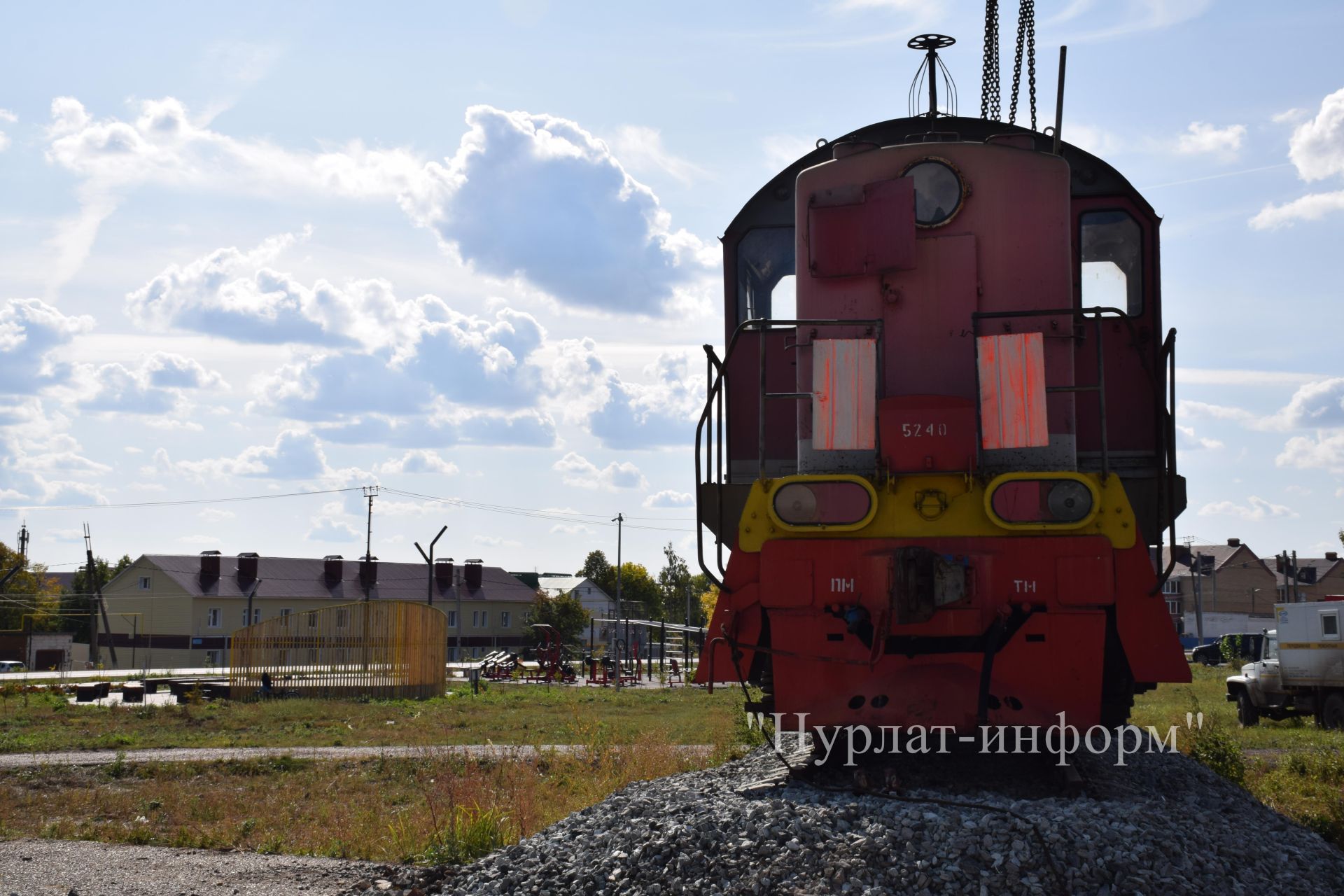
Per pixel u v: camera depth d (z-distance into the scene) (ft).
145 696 127.75
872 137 30.99
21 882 25.49
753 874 18.88
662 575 464.24
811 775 25.58
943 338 27.43
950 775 26.50
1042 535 24.29
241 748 70.18
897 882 18.16
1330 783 40.70
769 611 25.50
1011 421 25.08
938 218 27.76
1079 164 29.63
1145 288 28.99
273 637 123.54
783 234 31.35
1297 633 75.56
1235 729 71.82
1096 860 18.71
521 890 20.85
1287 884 20.11
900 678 24.79
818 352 26.16
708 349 29.50
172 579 258.78
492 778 48.73
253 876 26.05
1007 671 24.29
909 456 25.46
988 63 43.34
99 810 44.57
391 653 127.24
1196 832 21.20
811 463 27.68
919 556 24.29
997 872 18.35
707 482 28.37
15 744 72.23
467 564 304.09
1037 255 27.37
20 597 278.46
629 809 23.58
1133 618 23.90
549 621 268.00
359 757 62.80
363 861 28.09
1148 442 28.55
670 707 114.11
